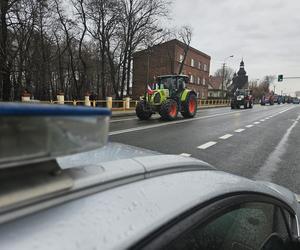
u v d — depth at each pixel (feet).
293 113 92.79
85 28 107.04
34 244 2.92
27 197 3.05
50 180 3.34
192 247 4.20
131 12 107.14
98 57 135.74
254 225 5.91
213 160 23.73
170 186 4.67
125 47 111.34
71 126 3.02
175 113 56.59
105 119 3.40
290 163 23.25
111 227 3.45
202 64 221.05
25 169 3.12
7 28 82.94
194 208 4.42
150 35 113.39
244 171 20.88
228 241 5.03
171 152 26.25
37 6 83.87
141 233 3.54
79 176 3.87
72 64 115.85
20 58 97.14
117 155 5.87
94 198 3.78
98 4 100.78
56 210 3.38
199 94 219.82
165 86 59.31
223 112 91.15
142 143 30.14
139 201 4.03
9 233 2.93
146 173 4.79
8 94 85.46
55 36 118.83
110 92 147.95
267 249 6.14
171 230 3.91
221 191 5.14
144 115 55.98
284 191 8.81
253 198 5.96
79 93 115.24
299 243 7.15
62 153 2.99
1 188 2.94
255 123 54.60
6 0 74.49
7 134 2.52
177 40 171.42
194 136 35.55
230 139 34.01
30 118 2.64
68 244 3.05
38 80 123.34
